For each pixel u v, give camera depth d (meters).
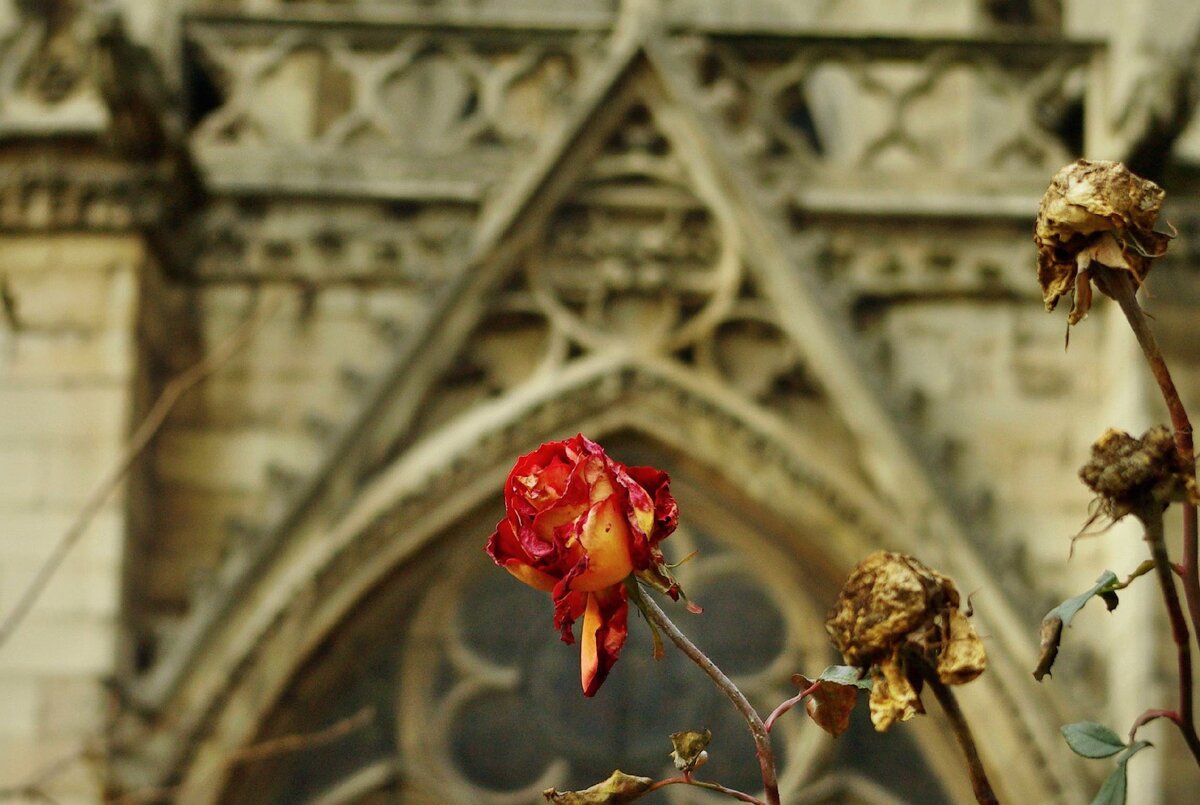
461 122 15.36
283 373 13.13
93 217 12.87
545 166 13.40
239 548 12.48
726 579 12.90
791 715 12.59
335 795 12.34
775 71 13.99
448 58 14.09
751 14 16.94
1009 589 12.34
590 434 12.86
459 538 12.85
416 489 12.66
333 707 12.55
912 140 13.76
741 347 13.15
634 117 13.62
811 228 13.54
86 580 12.05
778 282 13.18
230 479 12.86
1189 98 12.86
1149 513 2.55
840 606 2.62
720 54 13.96
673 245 13.30
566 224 13.37
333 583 12.48
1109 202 2.64
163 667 12.12
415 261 13.41
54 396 12.51
